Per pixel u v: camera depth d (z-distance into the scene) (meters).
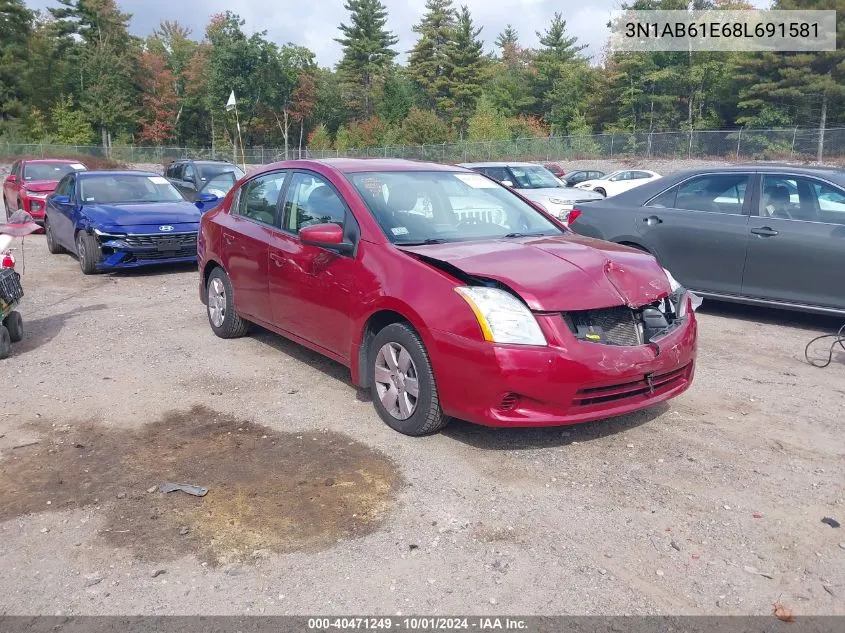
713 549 3.36
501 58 95.88
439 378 4.23
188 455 4.36
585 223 8.68
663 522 3.59
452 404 4.20
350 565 3.23
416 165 5.81
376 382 4.75
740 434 4.66
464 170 5.99
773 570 3.20
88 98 73.19
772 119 48.84
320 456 4.32
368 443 4.49
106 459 4.31
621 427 4.76
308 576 3.15
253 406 5.16
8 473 4.14
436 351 4.20
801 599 3.00
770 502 3.79
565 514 3.66
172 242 10.62
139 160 60.53
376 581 3.12
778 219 7.32
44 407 5.18
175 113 81.12
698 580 3.13
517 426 4.06
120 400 5.31
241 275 6.31
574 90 68.69
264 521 3.59
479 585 3.09
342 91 85.69
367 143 73.56
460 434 4.63
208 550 3.35
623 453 4.37
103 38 75.75
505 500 3.80
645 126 60.41
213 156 63.12
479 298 4.10
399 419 4.59
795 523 3.59
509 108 74.19
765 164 7.84
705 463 4.24
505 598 3.00
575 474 4.09
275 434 4.66
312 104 80.38
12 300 6.50
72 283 10.10
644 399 4.37
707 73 58.16
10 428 4.80
